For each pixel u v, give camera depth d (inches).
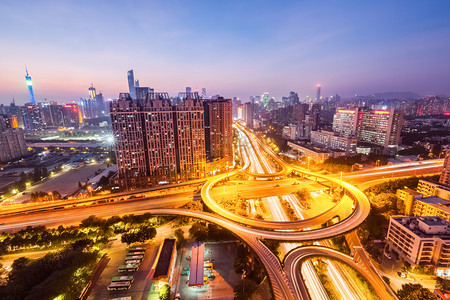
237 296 3806.6
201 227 5521.7
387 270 4370.1
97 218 5728.3
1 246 4911.4
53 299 3501.5
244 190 7637.8
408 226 4596.5
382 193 6889.8
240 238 4682.6
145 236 5118.1
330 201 7229.3
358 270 4074.8
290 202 7253.9
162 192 7642.7
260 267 4394.7
